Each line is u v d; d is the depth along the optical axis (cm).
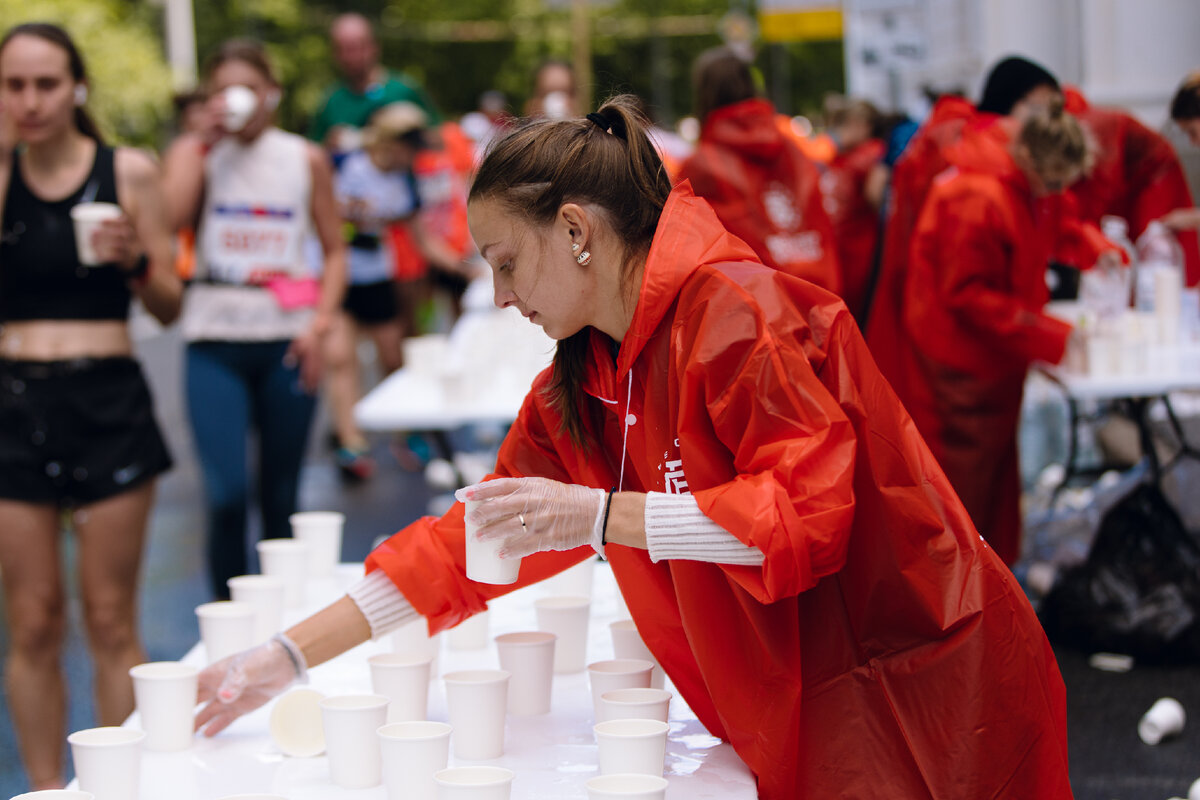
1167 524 542
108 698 421
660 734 222
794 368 210
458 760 243
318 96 3597
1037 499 702
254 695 264
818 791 229
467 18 4534
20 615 404
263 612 312
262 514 583
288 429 571
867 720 227
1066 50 854
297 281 569
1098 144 603
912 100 1045
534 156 224
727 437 214
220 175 559
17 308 409
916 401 552
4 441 400
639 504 213
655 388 225
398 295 1051
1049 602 552
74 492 411
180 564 773
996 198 522
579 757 244
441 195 1170
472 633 311
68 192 411
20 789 455
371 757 234
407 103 1061
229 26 3462
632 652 282
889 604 224
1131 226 645
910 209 582
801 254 689
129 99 2059
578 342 245
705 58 696
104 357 413
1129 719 464
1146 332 601
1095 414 675
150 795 232
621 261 226
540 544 217
